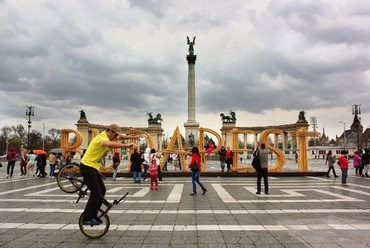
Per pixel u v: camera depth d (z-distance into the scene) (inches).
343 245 339.6
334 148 5664.4
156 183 848.9
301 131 1358.3
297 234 382.6
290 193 755.4
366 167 1273.4
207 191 803.4
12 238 368.2
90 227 395.5
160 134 5236.2
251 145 6013.8
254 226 421.4
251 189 842.8
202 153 1378.0
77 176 405.1
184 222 445.4
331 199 657.0
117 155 1149.1
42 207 567.5
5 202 624.4
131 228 411.5
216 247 333.4
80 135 1339.8
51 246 338.6
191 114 3255.4
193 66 3316.9
